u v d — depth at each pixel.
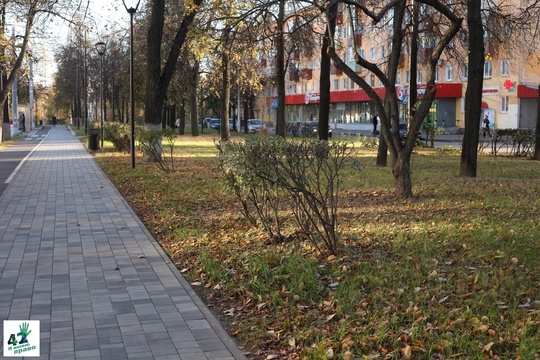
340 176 17.61
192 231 10.04
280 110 31.72
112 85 58.19
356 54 12.95
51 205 13.18
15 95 54.12
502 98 48.88
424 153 28.89
